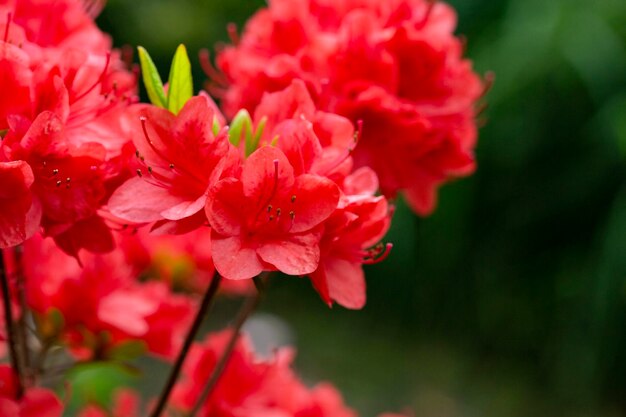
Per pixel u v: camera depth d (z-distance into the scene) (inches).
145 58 28.6
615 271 89.9
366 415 88.0
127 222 28.8
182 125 27.5
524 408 92.9
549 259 99.8
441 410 90.7
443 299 104.8
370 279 107.4
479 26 99.0
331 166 28.4
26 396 29.7
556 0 94.7
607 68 91.9
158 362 80.4
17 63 27.2
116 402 38.2
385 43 32.9
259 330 90.4
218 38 111.0
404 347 102.3
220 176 27.3
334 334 103.0
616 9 92.8
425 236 101.0
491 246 101.4
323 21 34.2
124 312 32.6
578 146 95.1
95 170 27.9
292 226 27.4
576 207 96.8
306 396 34.3
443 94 33.6
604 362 92.7
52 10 31.1
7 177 26.9
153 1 110.3
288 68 32.4
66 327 32.4
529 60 93.6
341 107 32.4
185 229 27.5
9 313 29.6
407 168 33.4
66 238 28.6
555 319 98.3
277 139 28.1
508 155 97.1
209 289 29.3
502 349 102.3
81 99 28.5
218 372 31.9
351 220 27.6
